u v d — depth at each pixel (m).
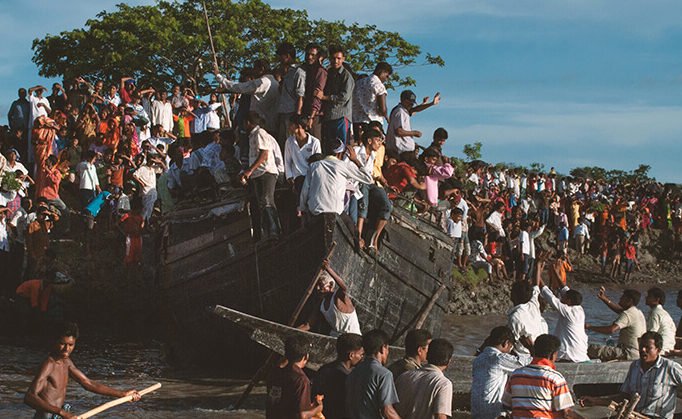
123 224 20.67
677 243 41.50
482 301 25.34
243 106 14.51
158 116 25.02
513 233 28.97
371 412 7.32
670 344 12.46
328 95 13.72
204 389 12.95
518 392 7.98
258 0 37.72
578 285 35.16
